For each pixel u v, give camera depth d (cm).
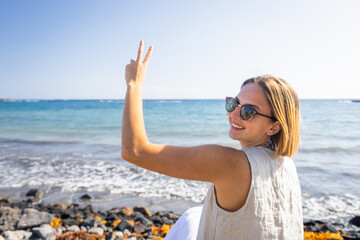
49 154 1258
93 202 685
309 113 4906
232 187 114
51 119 3656
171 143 1758
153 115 4450
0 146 1532
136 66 127
